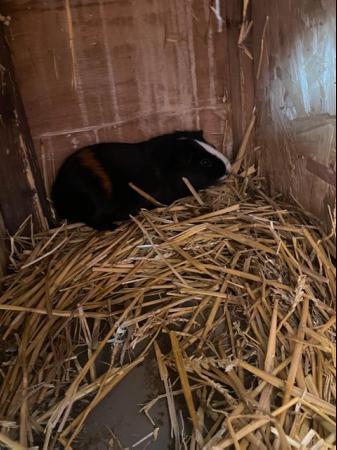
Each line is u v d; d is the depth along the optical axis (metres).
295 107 0.43
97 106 0.51
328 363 0.36
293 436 0.33
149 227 0.49
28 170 0.49
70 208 0.51
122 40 0.49
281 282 0.42
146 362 0.40
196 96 0.53
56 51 0.48
